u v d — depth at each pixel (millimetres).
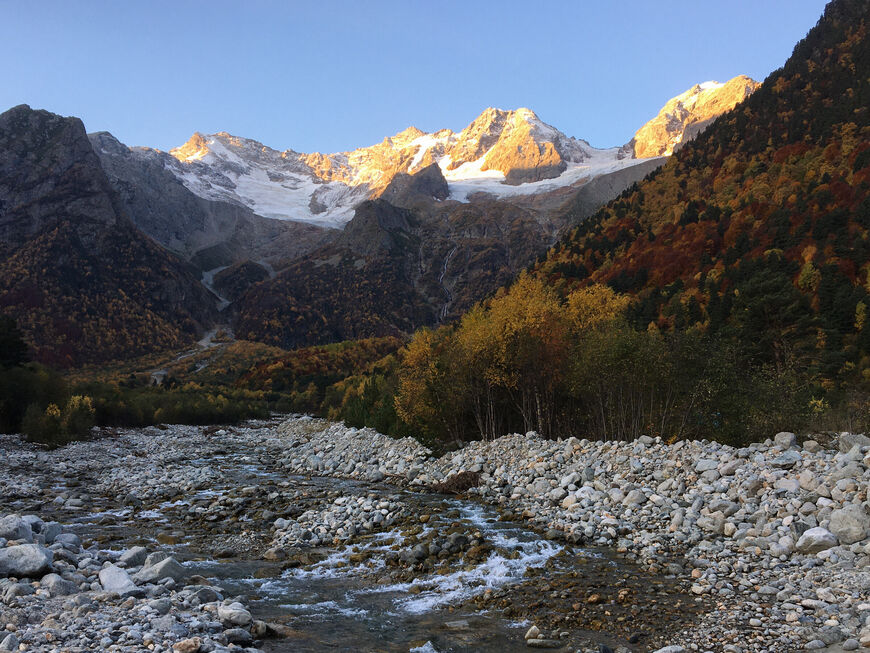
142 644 7852
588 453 23906
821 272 70562
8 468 31453
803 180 109188
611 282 102312
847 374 48312
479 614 10828
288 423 79750
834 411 32188
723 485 17609
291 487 26875
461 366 35000
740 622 10125
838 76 151125
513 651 9164
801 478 16250
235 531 18047
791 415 26969
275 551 15156
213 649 7980
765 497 16141
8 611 8586
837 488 15016
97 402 64312
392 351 173875
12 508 21031
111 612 9023
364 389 56938
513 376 33406
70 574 10891
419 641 9500
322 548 15898
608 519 17156
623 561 14148
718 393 28281
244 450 48156
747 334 53406
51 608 8977
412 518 18781
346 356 164000
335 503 21328
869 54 150750
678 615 10555
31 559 10734
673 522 16312
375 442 38969
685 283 89250
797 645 9156
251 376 153250
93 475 30562
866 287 66438
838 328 61094
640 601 11305
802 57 176500
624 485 19547
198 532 17844
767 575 12523
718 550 14398
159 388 121438
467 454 29297
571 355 32469
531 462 24906
